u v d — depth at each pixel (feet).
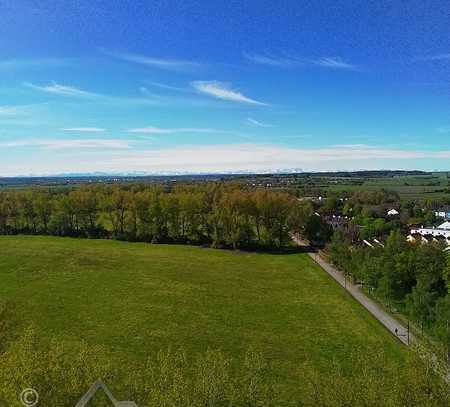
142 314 231.09
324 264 360.69
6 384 101.86
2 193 527.40
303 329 212.43
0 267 330.95
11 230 514.27
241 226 428.15
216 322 221.46
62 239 473.26
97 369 114.73
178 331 208.03
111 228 525.75
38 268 330.54
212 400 112.78
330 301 258.98
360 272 279.49
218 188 531.09
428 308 199.93
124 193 482.69
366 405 106.83
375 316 231.71
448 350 156.25
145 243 455.63
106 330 207.10
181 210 456.04
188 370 159.53
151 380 120.57
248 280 306.55
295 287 289.33
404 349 186.39
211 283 296.92
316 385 118.21
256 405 124.98
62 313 230.27
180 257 383.04
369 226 514.27
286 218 432.25
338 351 185.98
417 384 108.27
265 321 223.92
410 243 313.12
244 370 167.12
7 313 169.48
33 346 116.78
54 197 521.65
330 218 649.61
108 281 297.53
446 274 234.58
